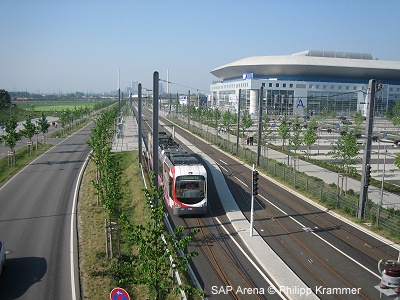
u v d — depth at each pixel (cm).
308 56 13862
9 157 5091
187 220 2861
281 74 13175
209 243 2433
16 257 2141
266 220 2875
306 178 3731
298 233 2612
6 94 12962
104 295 1755
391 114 9475
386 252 2312
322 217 2961
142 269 1452
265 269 2070
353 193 3525
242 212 3066
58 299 1716
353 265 2130
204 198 2861
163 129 9481
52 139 7288
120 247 2303
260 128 4816
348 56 15175
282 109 11100
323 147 6725
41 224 2664
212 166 4844
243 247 2377
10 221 2719
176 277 1786
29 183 3809
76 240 2386
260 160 4900
